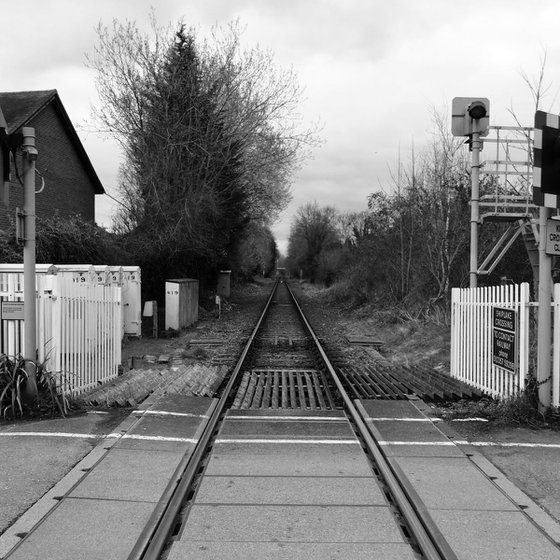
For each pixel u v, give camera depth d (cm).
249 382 967
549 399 701
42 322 750
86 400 770
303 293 4997
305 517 420
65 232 1773
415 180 1977
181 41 2530
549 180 673
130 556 361
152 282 2450
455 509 433
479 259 1542
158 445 589
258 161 2850
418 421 691
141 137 2462
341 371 1069
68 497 453
